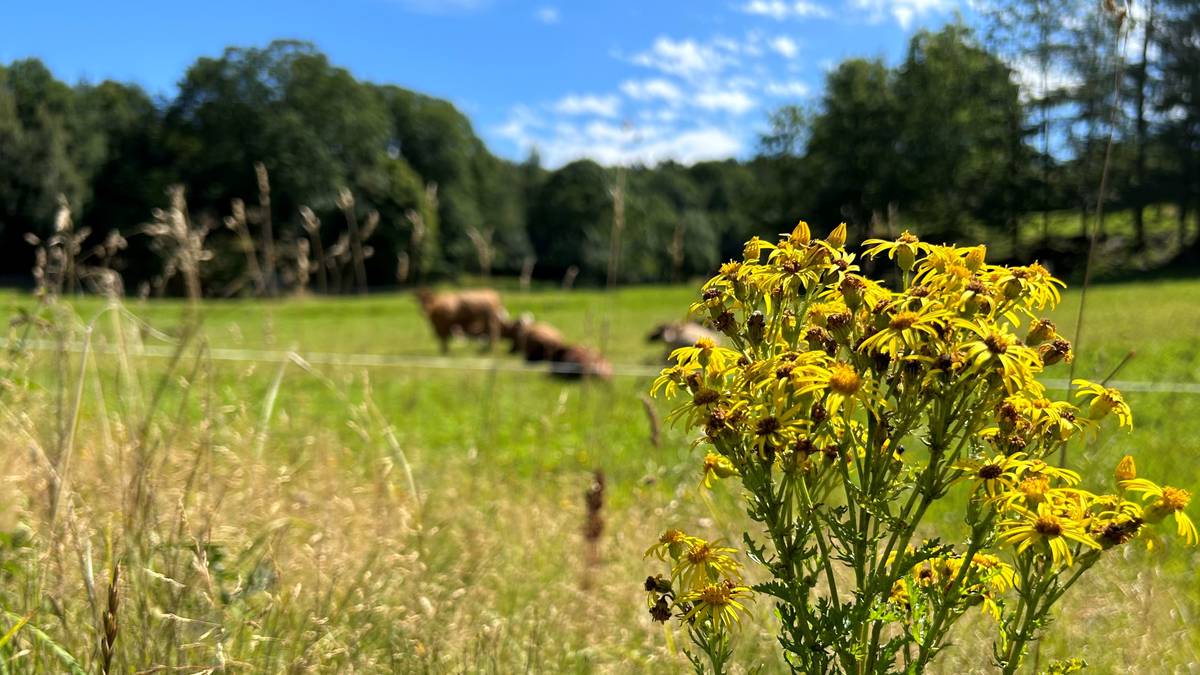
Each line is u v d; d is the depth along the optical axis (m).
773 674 2.51
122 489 2.48
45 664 2.00
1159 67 41.34
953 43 47.62
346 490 3.65
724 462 1.82
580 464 6.49
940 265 1.73
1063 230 34.50
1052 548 1.53
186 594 2.15
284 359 3.84
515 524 4.09
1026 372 1.53
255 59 52.62
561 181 72.56
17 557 2.39
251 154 50.81
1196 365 10.02
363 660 2.33
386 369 13.91
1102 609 2.73
